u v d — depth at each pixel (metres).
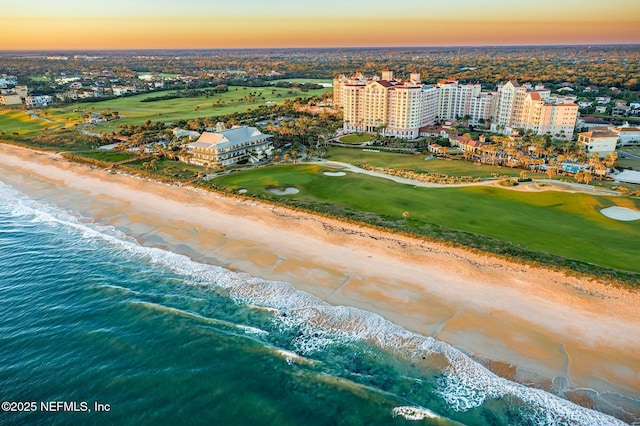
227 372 52.81
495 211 98.00
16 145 172.00
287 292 67.69
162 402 48.59
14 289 70.56
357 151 162.62
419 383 50.84
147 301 66.88
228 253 80.56
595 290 64.94
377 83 190.00
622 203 101.69
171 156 148.38
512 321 59.72
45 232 92.12
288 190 113.88
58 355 55.62
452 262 74.12
